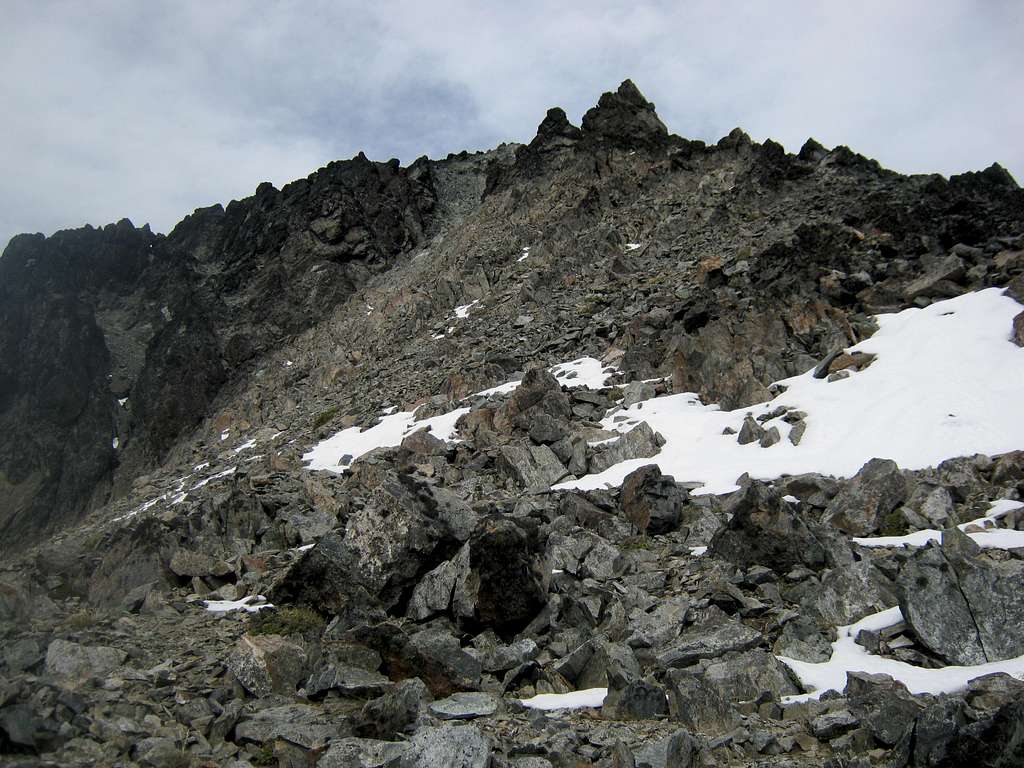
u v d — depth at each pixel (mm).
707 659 13578
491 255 69688
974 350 25906
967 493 19891
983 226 38281
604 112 84812
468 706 12492
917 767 9961
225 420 69875
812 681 13102
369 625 14883
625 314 44031
